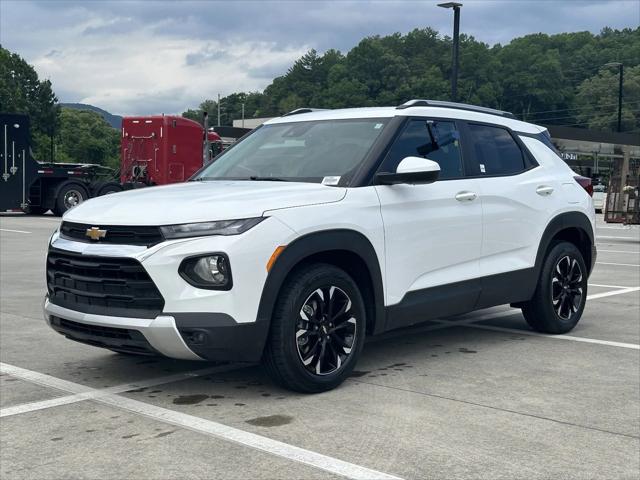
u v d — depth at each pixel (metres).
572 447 4.01
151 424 4.35
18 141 23.56
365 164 5.36
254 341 4.60
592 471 3.70
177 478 3.59
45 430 4.26
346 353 5.08
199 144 24.47
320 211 4.92
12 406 4.70
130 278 4.60
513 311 8.16
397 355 6.07
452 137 6.05
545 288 6.67
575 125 151.62
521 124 6.92
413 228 5.48
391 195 5.38
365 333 5.26
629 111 149.62
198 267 4.50
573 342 6.58
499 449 3.97
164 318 4.47
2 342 6.54
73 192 24.59
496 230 6.17
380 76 147.12
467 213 5.91
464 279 5.91
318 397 4.88
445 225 5.73
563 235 7.20
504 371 5.55
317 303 4.90
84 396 4.91
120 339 4.67
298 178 5.44
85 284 4.82
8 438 4.14
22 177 23.69
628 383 5.25
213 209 4.62
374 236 5.20
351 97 146.12
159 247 4.50
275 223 4.69
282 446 3.99
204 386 5.13
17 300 8.88
